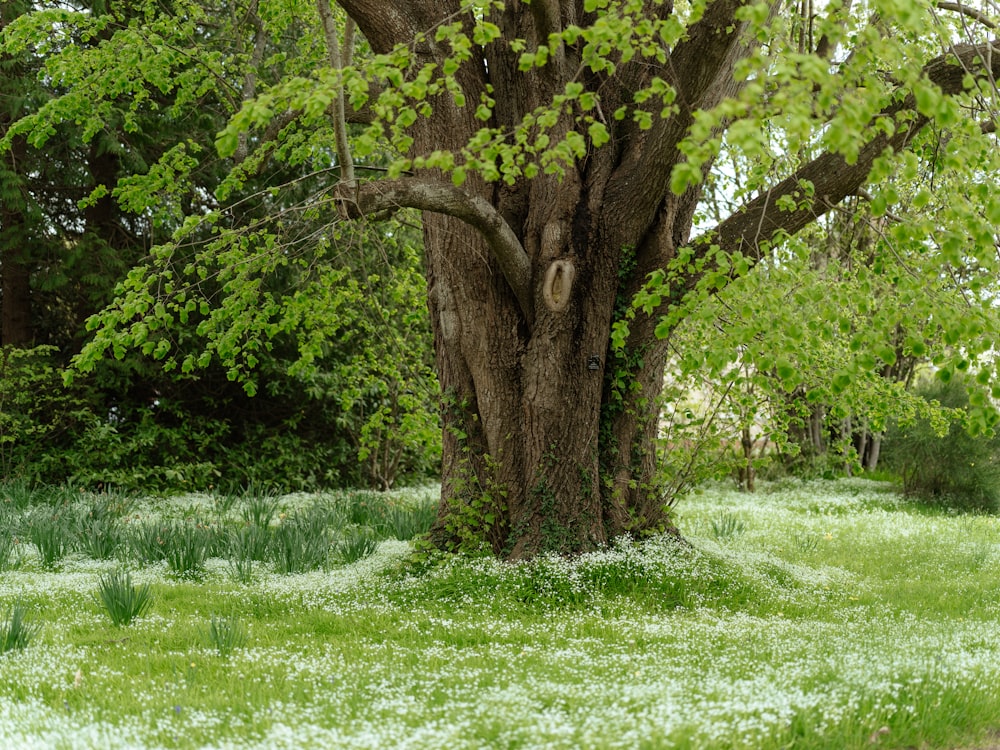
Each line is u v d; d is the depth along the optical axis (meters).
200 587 8.79
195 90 12.22
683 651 6.31
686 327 9.44
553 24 8.30
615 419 9.43
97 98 11.20
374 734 4.32
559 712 4.66
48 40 12.00
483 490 9.27
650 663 5.89
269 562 10.07
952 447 16.91
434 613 7.69
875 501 17.77
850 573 10.14
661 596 8.21
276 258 9.27
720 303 6.58
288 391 18.69
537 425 8.91
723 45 7.55
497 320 9.26
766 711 4.64
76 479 16.42
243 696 5.22
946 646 6.18
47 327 18.70
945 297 6.21
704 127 4.30
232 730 4.60
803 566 10.20
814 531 13.46
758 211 8.52
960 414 11.33
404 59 5.67
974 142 5.78
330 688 5.38
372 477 18.61
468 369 9.47
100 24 11.01
